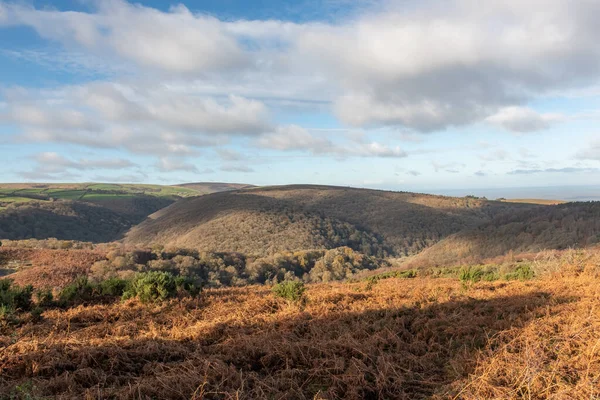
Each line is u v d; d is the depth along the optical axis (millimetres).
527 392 3760
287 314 7422
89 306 8305
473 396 3652
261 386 4160
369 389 4031
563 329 5375
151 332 6242
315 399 3797
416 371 4602
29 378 4293
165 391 3908
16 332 5984
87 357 4887
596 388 3527
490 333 5523
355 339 5613
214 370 4387
